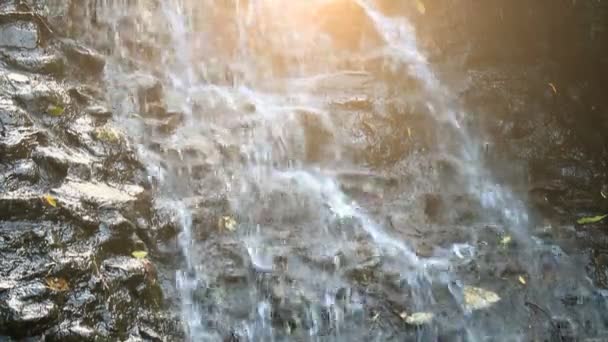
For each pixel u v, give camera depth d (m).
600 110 5.92
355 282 3.99
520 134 5.64
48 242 3.30
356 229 4.50
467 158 5.48
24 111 3.90
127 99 4.88
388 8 6.62
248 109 5.41
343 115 5.48
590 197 5.18
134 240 3.72
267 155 5.08
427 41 6.39
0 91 4.01
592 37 6.21
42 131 3.86
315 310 3.77
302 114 5.33
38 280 3.10
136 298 3.45
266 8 6.36
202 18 6.09
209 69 5.89
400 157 5.38
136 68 5.47
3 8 4.60
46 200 3.45
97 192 3.82
